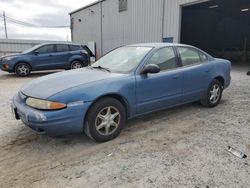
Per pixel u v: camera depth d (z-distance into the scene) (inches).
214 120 173.5
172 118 179.0
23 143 138.8
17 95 142.4
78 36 1047.6
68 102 121.6
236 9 783.1
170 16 520.7
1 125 166.1
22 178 104.9
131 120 175.2
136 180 101.3
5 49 900.6
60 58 450.3
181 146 132.3
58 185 99.3
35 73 476.7
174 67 171.3
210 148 129.3
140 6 620.4
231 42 940.6
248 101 224.2
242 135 146.0
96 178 103.4
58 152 127.9
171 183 98.9
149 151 127.0
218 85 206.7
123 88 140.3
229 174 104.8
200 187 96.2
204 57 197.8
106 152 126.7
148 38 601.0
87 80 136.0
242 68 522.0
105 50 838.5
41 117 118.0
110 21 782.5
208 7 745.0
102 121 135.6
